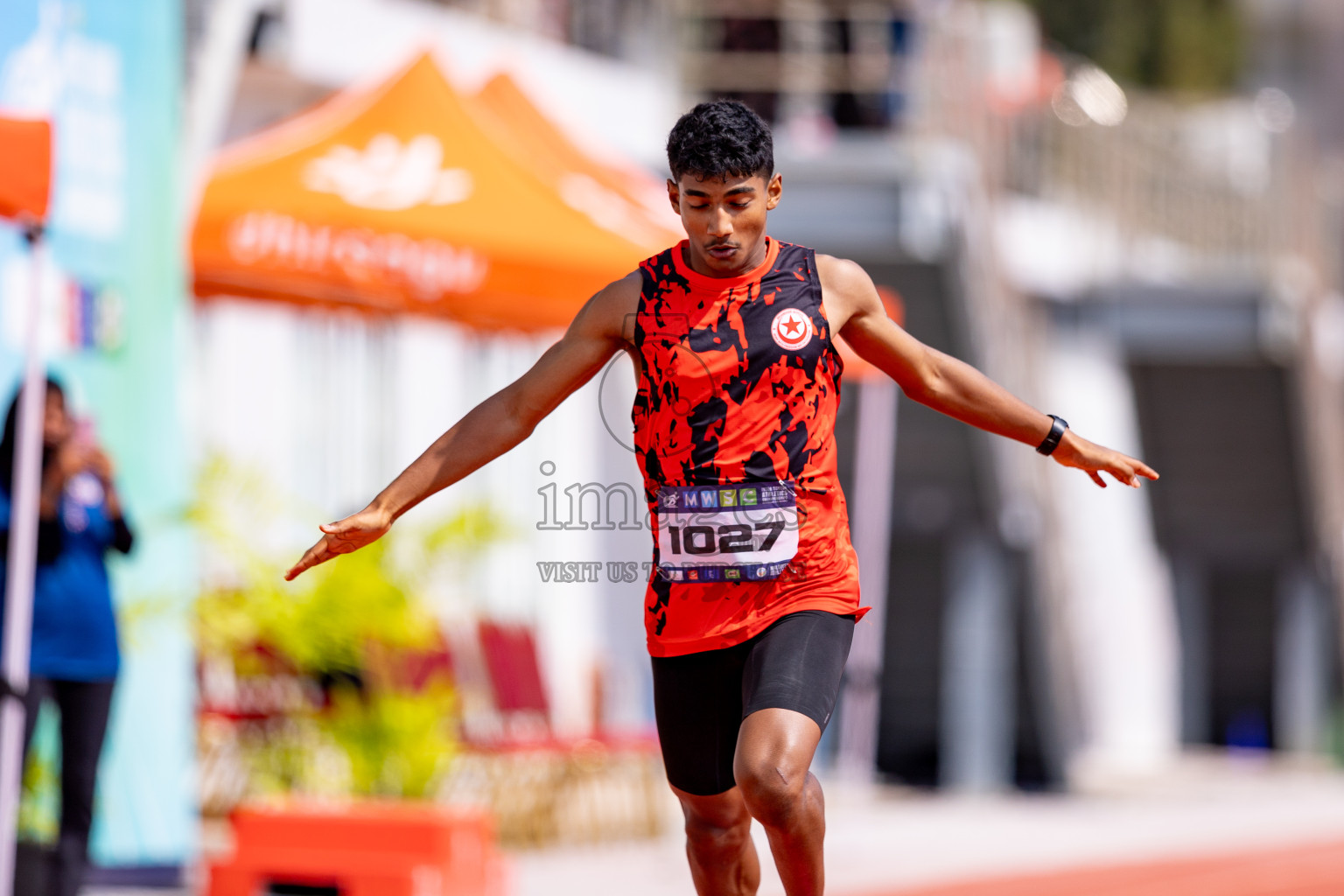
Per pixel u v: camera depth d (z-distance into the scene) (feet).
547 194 102.27
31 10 88.02
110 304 91.20
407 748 99.19
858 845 128.67
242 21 106.32
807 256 44.62
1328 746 215.92
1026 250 192.75
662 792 145.28
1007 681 174.40
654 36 172.45
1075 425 197.26
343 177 98.17
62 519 72.28
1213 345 195.00
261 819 84.38
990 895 108.88
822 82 172.14
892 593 180.86
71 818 72.43
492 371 154.40
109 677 73.51
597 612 158.30
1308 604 216.54
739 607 44.04
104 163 91.20
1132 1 296.51
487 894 86.02
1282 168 199.11
